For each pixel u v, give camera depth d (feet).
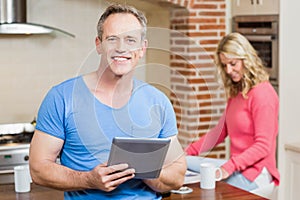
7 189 10.48
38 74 18.11
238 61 12.39
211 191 10.23
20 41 17.83
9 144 15.99
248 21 16.81
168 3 17.38
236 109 12.71
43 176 7.21
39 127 7.33
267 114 12.27
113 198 7.30
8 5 16.76
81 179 7.02
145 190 7.56
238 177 12.28
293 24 15.60
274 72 15.70
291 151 15.29
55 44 18.21
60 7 18.21
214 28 17.76
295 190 15.14
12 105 17.92
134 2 17.75
